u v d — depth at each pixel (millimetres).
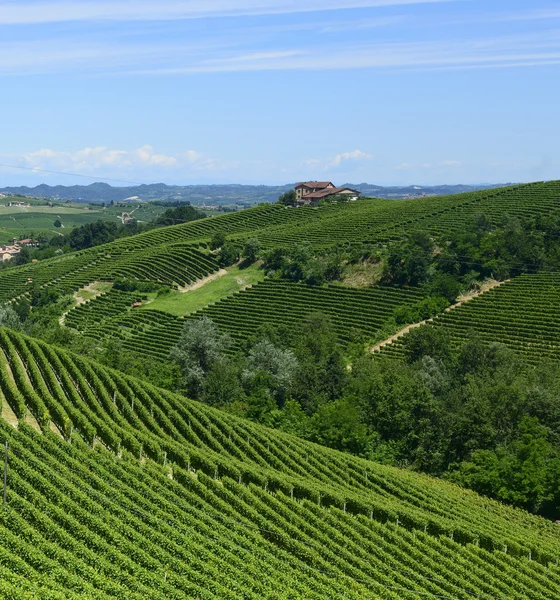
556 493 69750
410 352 110125
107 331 133625
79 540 46625
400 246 145000
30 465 54125
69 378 77875
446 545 56656
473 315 121062
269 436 74875
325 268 145625
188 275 160250
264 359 102062
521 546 56750
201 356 106625
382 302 133500
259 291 146250
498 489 71875
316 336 112688
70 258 196375
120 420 72625
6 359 82562
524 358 107875
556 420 81375
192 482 58938
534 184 183750
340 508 60656
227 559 47906
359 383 93812
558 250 131875
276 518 55250
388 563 52531
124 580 42969
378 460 81250
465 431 81000
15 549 42562
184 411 77375
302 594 45500
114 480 55562
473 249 134750
